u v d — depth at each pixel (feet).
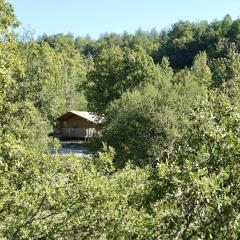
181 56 571.69
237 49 480.64
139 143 126.00
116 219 37.22
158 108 128.98
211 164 31.09
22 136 80.64
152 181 31.09
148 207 31.89
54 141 56.49
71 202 36.86
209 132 31.24
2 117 82.69
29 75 166.20
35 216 38.45
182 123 125.29
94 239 38.99
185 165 29.81
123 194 37.86
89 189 36.78
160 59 584.81
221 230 29.43
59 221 37.40
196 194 27.84
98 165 42.42
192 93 141.28
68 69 419.33
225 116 32.96
